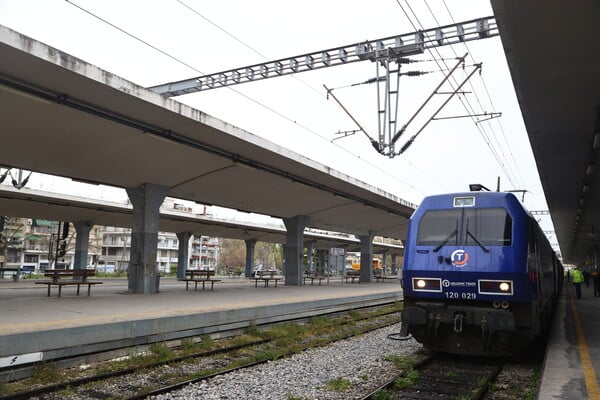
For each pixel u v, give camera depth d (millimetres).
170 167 16875
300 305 15125
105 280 31234
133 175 17016
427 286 9094
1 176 23141
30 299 13891
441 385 7422
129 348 9188
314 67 16547
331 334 12969
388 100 13859
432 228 9398
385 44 14773
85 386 7086
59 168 16031
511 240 8625
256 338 11617
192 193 20578
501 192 9172
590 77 9445
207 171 18047
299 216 27953
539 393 5867
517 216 8820
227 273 64312
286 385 7340
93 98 11750
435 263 9062
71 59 10219
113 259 89500
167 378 7734
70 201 25781
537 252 9727
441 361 9305
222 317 11703
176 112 12820
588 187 20172
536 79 9648
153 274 17906
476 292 8648
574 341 9883
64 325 8469
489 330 8391
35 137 13445
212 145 15867
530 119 12023
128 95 11562
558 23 7543
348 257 114812
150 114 12891
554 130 12812
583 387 6141
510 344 8617
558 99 10641
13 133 13086
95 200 26828
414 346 11000
